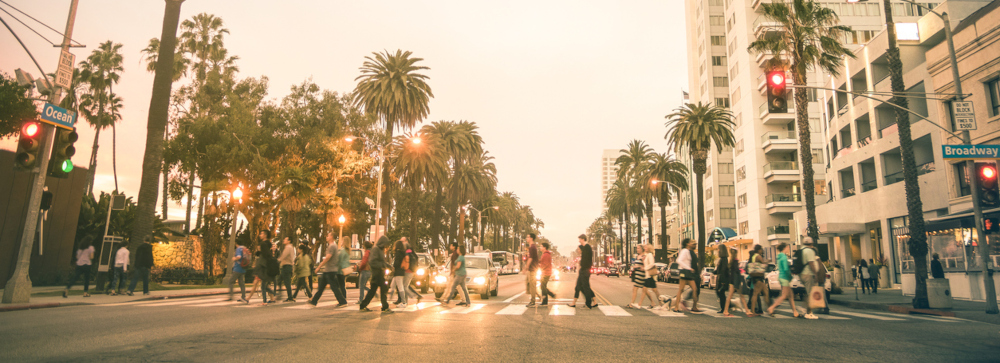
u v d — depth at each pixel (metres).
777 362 6.43
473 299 17.84
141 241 19.77
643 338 8.27
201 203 34.50
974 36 20.34
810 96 52.09
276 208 27.67
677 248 86.31
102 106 42.22
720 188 66.69
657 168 52.28
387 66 43.25
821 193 49.47
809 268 12.09
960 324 11.21
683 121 43.06
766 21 50.69
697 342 7.93
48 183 22.83
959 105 14.86
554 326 9.66
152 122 20.44
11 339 7.31
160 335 7.83
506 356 6.55
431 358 6.33
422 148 44.41
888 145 27.97
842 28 26.52
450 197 64.69
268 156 29.98
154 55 42.62
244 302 14.41
